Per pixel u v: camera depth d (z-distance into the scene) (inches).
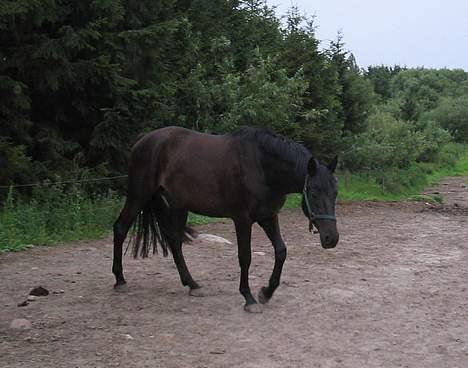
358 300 255.0
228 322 217.2
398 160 1082.1
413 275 314.5
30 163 435.2
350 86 939.3
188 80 567.2
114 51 461.7
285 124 654.5
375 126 1107.3
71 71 434.9
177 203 249.1
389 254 383.2
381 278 304.2
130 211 262.7
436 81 3358.8
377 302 252.7
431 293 272.1
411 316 231.9
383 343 197.6
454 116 2546.8
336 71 838.5
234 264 329.1
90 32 431.8
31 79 441.4
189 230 307.4
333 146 833.5
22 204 423.2
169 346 189.9
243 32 717.9
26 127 441.7
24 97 415.5
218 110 602.5
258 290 267.4
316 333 206.5
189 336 200.4
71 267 312.0
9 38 434.6
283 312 231.9
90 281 280.4
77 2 448.8
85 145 502.0
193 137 249.9
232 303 243.0
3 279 281.4
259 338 199.6
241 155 230.1
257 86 612.1
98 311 228.8
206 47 634.8
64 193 448.5
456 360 182.7
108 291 260.7
